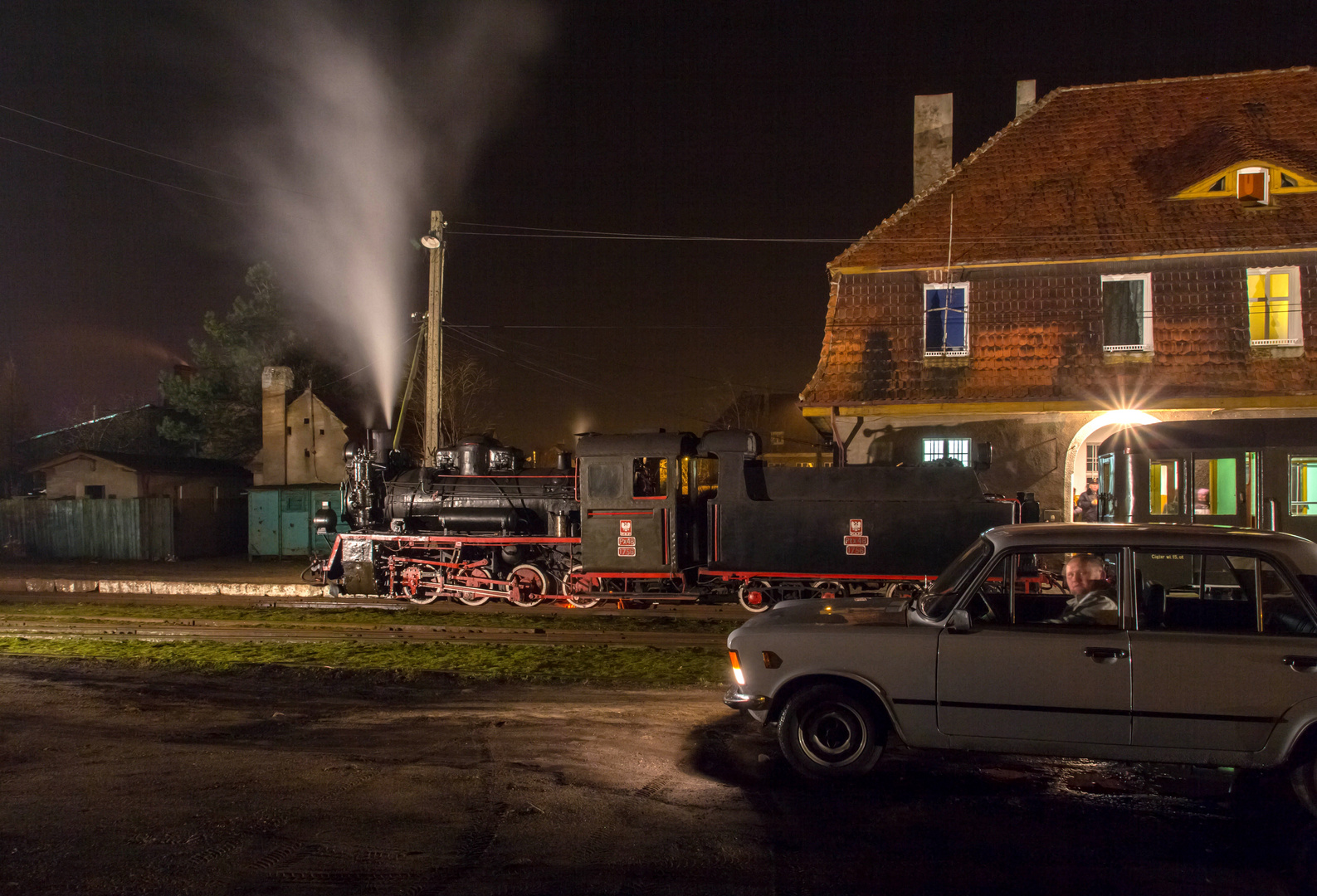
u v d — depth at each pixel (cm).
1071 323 1852
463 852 447
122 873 417
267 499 2714
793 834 482
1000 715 540
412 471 1725
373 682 900
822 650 568
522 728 704
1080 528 571
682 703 801
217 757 616
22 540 2806
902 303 1944
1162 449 1537
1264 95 2031
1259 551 529
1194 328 1791
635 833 477
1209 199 1862
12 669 973
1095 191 1962
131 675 935
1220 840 487
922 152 2312
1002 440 1853
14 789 542
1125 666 523
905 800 542
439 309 1883
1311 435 1425
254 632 1259
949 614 556
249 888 403
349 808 509
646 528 1436
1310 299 1756
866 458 1920
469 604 1609
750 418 4444
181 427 4206
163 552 2742
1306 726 499
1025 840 480
